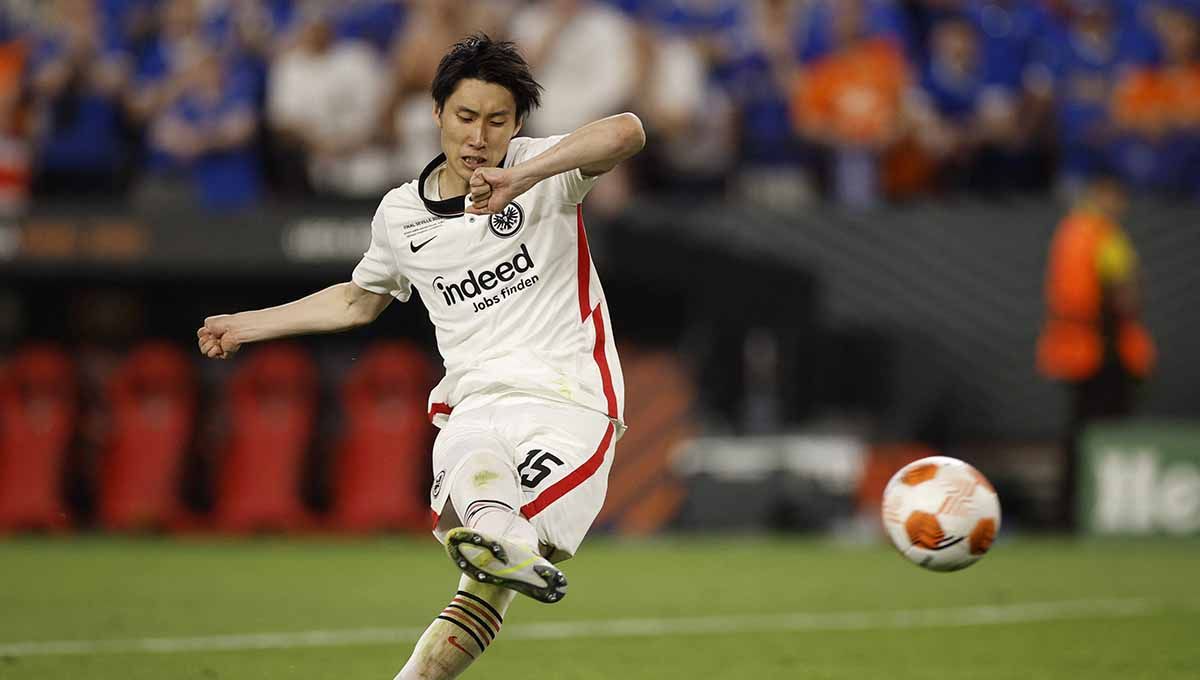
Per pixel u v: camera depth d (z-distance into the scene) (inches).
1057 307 1913.1
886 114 2137.1
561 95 2015.3
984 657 1011.3
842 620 1201.4
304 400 2042.3
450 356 695.1
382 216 702.5
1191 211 2073.1
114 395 2049.7
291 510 1998.0
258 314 727.7
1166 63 2277.3
